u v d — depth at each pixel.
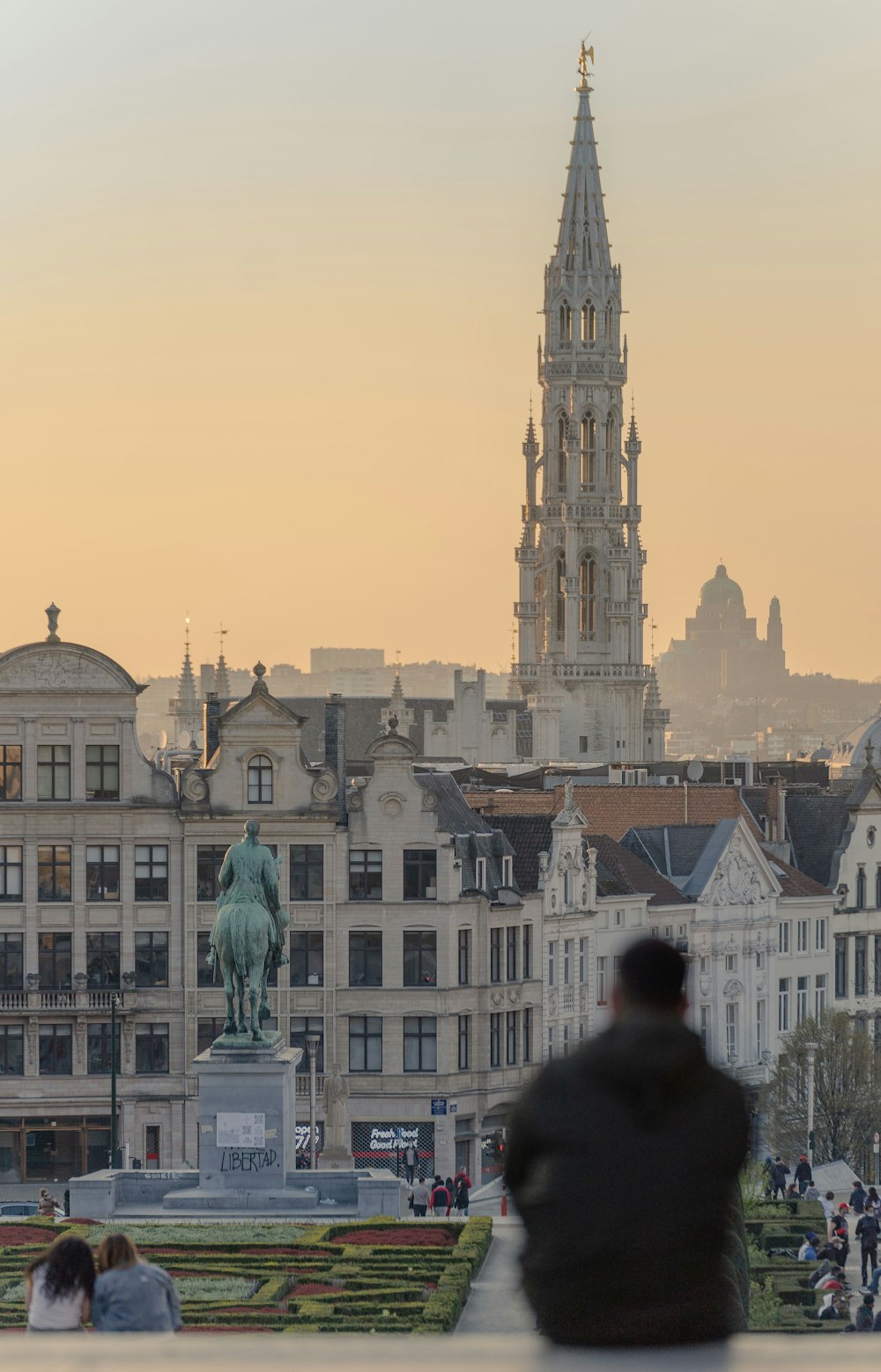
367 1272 175.25
